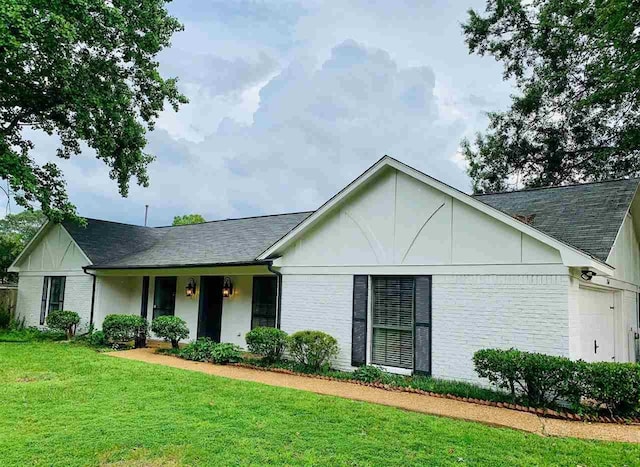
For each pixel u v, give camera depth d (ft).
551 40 73.15
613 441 18.22
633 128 66.54
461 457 16.06
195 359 36.94
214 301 47.47
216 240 51.03
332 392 25.98
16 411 20.90
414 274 30.37
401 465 15.26
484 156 86.79
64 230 58.08
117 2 45.29
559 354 24.27
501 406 23.08
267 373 31.81
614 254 32.63
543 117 79.87
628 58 48.65
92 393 24.41
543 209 33.86
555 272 24.82
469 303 27.76
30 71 44.91
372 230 32.83
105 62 48.44
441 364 28.43
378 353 31.81
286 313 36.81
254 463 15.17
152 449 16.29
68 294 56.24
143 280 54.19
